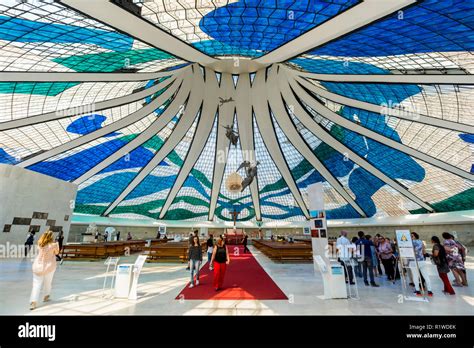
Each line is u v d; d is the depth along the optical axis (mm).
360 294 6805
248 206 36656
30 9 8383
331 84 17312
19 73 11930
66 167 22188
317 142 26250
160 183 30500
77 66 12648
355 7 8305
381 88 15016
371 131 20328
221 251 7367
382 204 28609
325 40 10781
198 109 25625
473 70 11375
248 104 27500
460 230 23859
